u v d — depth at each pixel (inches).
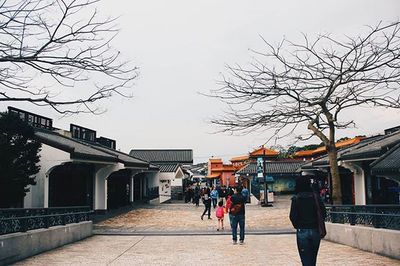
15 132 574.9
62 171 778.8
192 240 557.0
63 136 960.3
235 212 510.6
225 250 450.0
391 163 530.3
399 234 350.6
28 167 573.9
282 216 906.7
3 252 346.6
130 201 1307.8
